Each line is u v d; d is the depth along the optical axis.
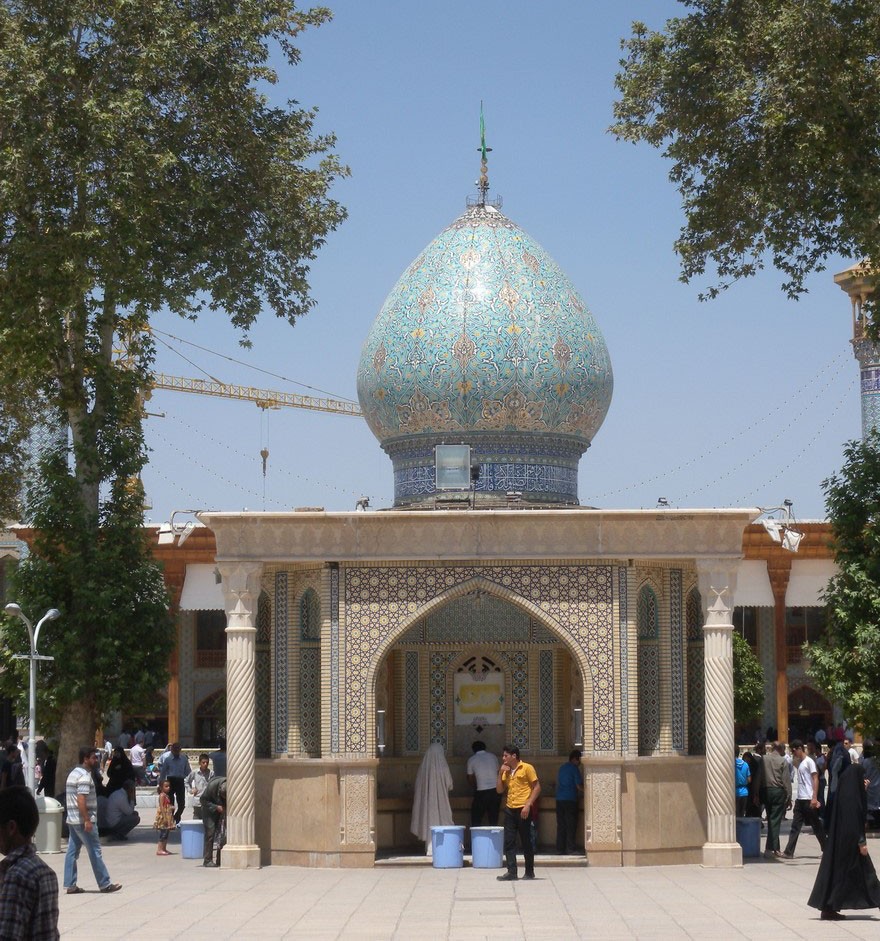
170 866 19.12
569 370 21.28
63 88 22.20
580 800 19.81
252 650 18.91
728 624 18.58
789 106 19.34
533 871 17.34
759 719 43.75
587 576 18.83
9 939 7.17
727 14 20.05
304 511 19.92
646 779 18.58
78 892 16.25
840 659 23.02
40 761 27.89
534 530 18.67
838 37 18.67
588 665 18.72
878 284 20.55
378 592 18.91
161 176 21.95
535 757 20.94
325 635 18.88
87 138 21.91
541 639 21.12
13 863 7.39
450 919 13.95
